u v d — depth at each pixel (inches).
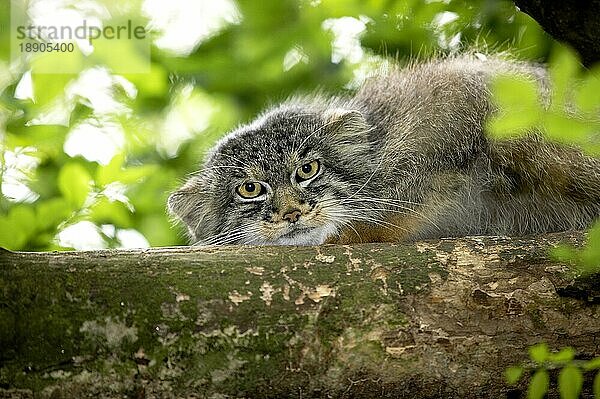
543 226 267.9
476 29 336.5
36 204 304.2
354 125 283.1
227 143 296.2
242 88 379.2
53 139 323.3
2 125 311.1
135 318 173.3
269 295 179.6
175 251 187.6
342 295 180.9
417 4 334.3
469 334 178.9
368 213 277.7
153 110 370.6
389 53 356.2
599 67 163.5
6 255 180.2
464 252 190.4
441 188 271.6
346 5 348.8
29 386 167.0
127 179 278.2
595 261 165.0
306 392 176.1
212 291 178.5
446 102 271.6
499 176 265.4
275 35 360.5
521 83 156.4
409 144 275.0
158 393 171.3
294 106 314.2
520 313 180.9
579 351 179.2
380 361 176.7
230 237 290.0
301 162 282.0
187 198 299.4
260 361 174.6
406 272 185.3
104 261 181.9
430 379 177.3
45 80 303.1
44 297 173.6
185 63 364.2
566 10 190.2
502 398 178.9
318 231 281.1
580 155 253.9
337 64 371.2
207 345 173.6
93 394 169.2
